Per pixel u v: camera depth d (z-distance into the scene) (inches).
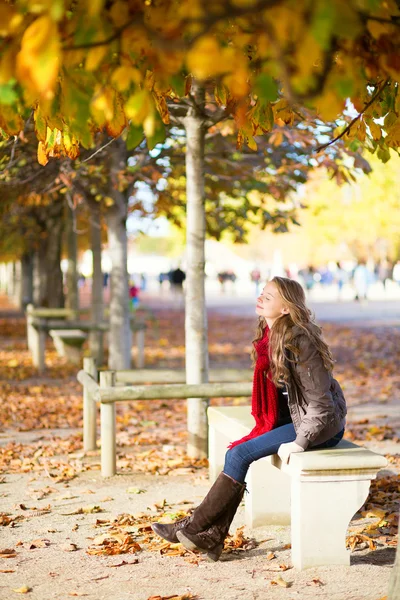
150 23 126.9
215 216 578.9
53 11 106.4
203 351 334.6
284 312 200.7
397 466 310.2
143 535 227.5
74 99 135.2
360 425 414.6
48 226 1000.2
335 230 2000.5
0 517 243.9
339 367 690.8
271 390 204.5
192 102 311.9
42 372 641.0
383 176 1720.0
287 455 196.7
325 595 176.6
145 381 348.8
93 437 352.8
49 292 1024.2
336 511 195.0
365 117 182.7
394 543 214.2
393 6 130.6
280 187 483.2
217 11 109.3
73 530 234.7
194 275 333.4
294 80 111.1
